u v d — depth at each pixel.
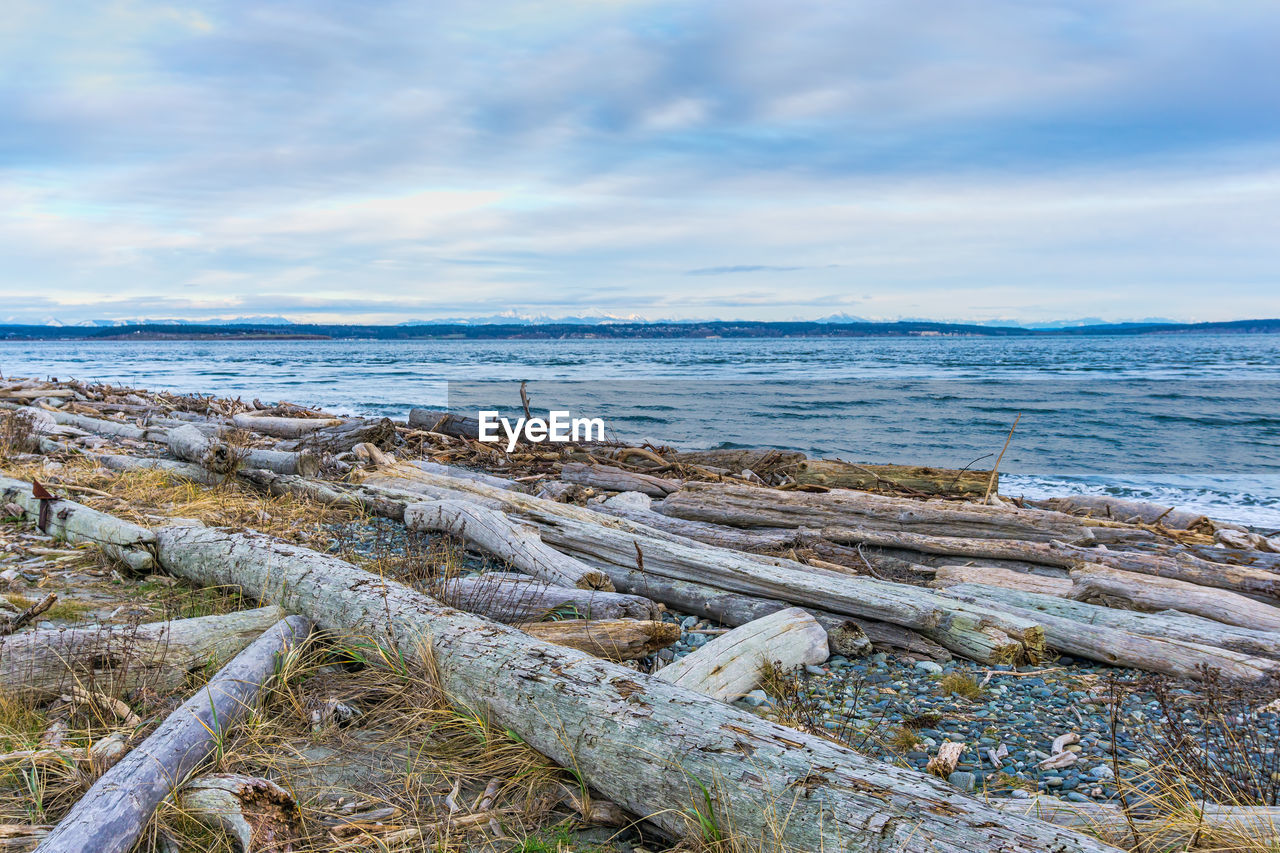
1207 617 5.89
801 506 8.63
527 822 3.22
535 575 6.26
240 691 3.75
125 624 4.63
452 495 8.66
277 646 4.27
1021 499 12.07
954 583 6.83
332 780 3.43
